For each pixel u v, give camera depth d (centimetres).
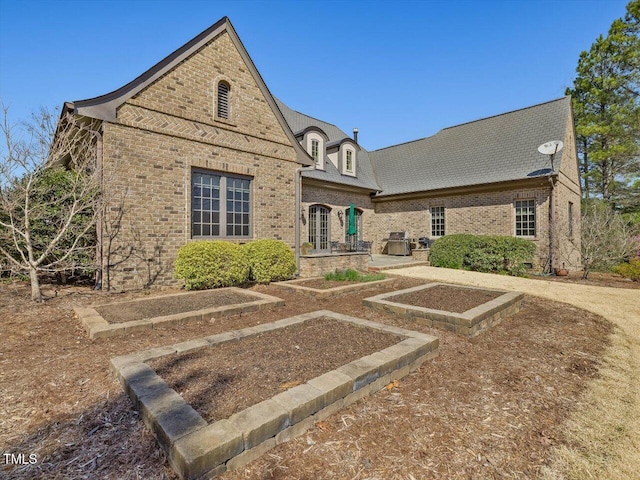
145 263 700
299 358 317
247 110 898
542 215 1211
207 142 806
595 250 1063
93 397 254
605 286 920
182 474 167
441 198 1503
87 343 374
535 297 745
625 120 1695
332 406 241
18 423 223
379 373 285
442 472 192
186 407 213
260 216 927
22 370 303
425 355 349
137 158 691
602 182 1917
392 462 198
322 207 1485
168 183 736
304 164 1057
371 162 1988
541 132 1366
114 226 661
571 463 204
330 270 1004
